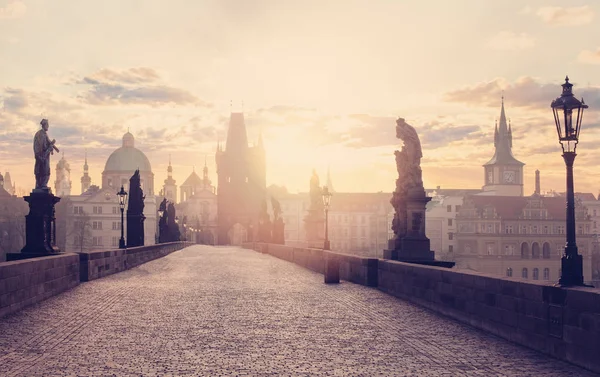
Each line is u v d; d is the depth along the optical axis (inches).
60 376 407.5
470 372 427.2
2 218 6368.1
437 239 6072.8
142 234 2070.6
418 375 418.9
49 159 1133.1
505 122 7372.1
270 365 444.8
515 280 533.6
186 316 677.3
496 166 7293.3
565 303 456.4
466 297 637.3
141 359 460.1
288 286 1053.2
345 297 881.5
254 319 661.3
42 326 603.8
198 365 442.3
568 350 452.4
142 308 741.3
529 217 5147.6
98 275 1211.2
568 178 505.7
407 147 1188.5
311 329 600.1
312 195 2637.8
